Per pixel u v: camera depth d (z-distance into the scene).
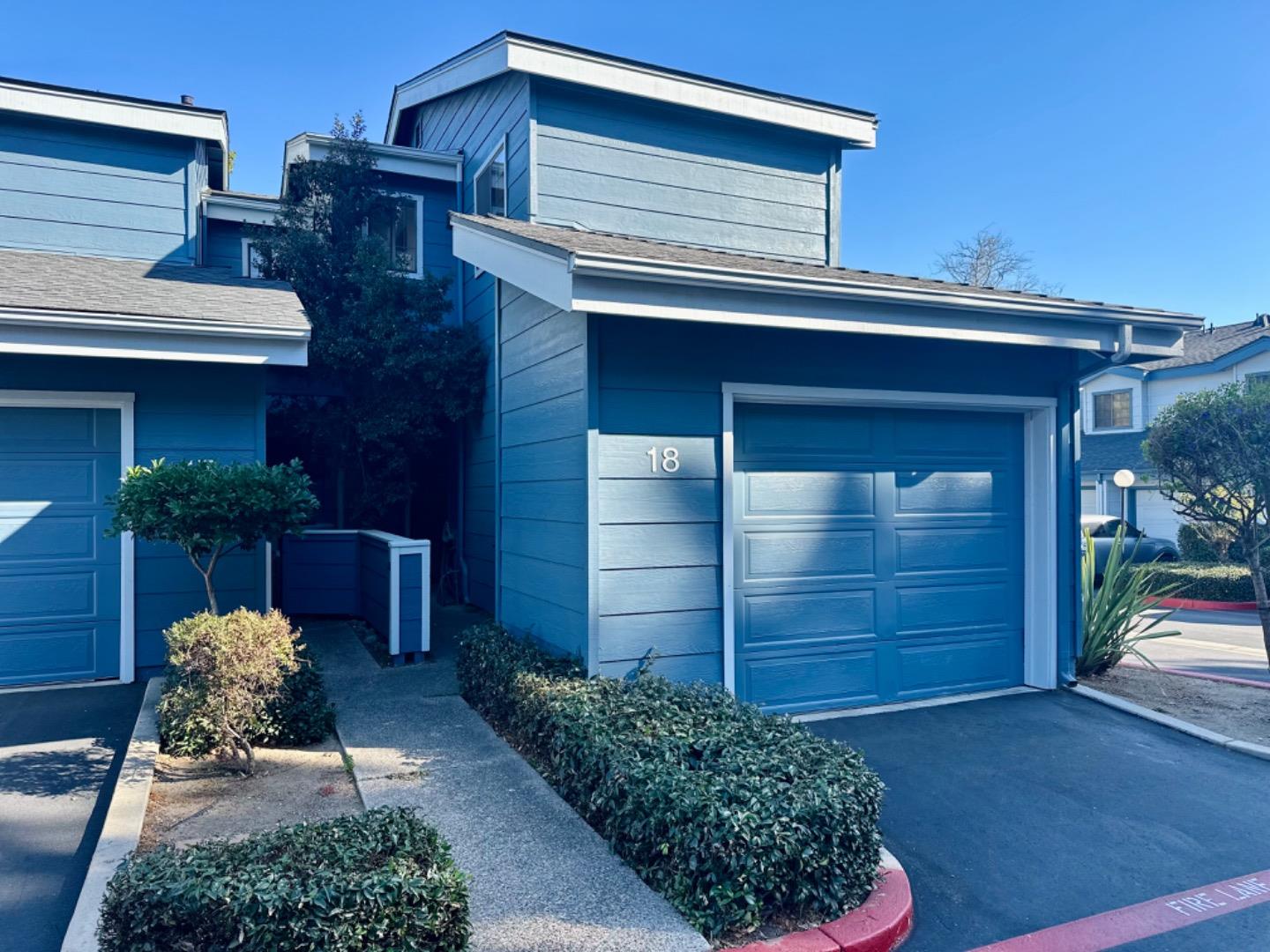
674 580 5.51
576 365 5.56
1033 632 6.99
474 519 10.78
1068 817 4.58
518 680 5.31
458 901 2.92
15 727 5.65
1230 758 5.48
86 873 3.75
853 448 6.34
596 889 3.52
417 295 10.04
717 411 5.68
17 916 3.38
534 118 8.70
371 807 4.37
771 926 3.28
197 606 6.99
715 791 3.43
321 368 9.84
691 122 9.41
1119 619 7.37
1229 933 3.50
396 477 10.68
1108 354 6.34
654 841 3.53
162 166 9.61
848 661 6.30
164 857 2.96
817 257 10.04
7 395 6.47
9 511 6.55
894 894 3.60
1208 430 6.92
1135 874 3.99
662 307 4.83
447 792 4.59
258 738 5.45
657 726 4.27
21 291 6.57
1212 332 21.31
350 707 6.27
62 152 9.19
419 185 11.34
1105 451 20.78
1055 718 6.20
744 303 5.04
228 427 7.04
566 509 5.74
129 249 9.44
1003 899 3.76
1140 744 5.70
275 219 10.39
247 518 5.34
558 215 8.77
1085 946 3.40
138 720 5.66
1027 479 7.03
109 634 6.78
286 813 4.36
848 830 3.46
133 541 6.82
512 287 7.21
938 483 6.70
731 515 5.71
